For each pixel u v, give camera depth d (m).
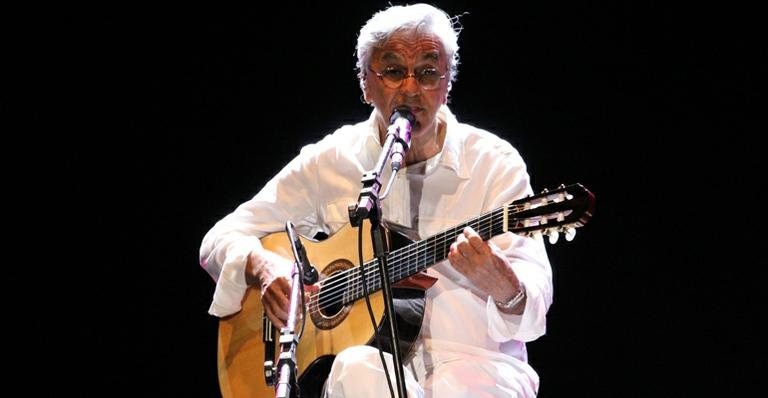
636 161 14.66
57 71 16.11
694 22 14.59
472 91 15.12
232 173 15.96
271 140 15.92
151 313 15.77
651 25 14.73
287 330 8.55
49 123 16.14
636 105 14.73
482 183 10.49
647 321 14.40
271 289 10.21
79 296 15.84
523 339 9.49
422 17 10.24
